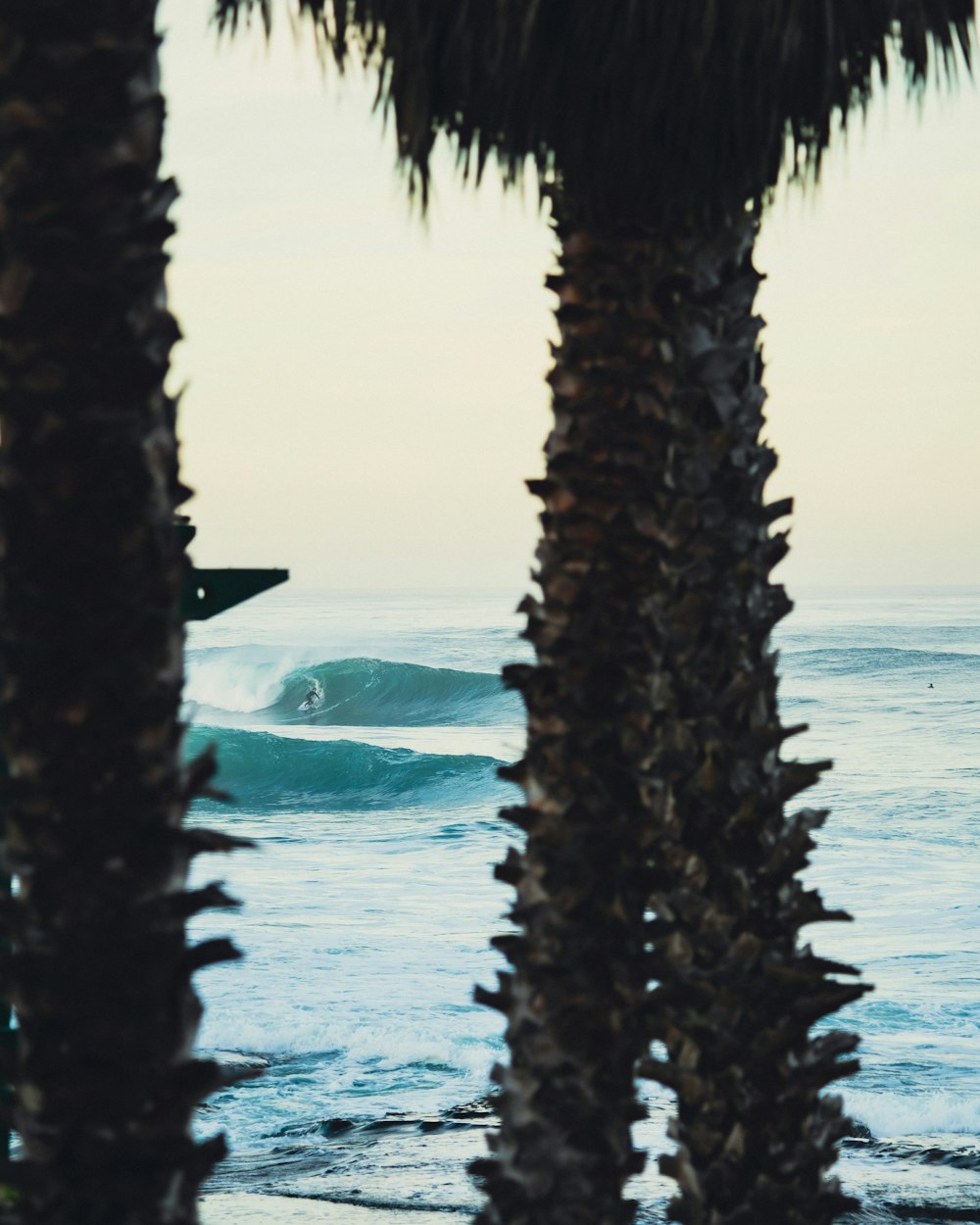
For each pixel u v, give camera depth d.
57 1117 5.77
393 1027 30.44
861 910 46.38
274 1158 21.03
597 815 8.48
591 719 8.52
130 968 5.76
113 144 5.86
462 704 122.31
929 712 117.69
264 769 83.19
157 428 5.95
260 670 128.62
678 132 8.13
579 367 8.75
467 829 67.75
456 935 41.94
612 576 8.62
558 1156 8.42
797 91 8.30
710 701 8.65
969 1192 19.17
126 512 5.81
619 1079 8.49
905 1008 32.91
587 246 8.77
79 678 5.75
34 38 5.79
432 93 8.55
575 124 8.24
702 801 8.61
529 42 8.05
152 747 5.85
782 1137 8.56
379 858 59.09
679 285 8.66
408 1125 22.98
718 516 8.71
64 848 5.76
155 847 5.81
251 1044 29.47
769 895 8.68
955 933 42.41
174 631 5.99
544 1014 8.48
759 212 8.93
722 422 8.74
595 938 8.45
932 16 8.62
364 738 105.81
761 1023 8.52
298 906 46.78
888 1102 25.00
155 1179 5.80
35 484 5.76
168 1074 5.85
